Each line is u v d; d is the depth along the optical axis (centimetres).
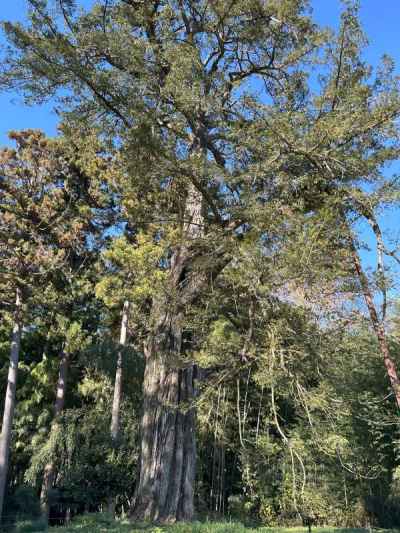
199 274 941
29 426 2236
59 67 842
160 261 1675
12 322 2008
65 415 1798
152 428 956
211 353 796
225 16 1032
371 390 1108
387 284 692
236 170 846
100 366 1955
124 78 833
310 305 711
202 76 847
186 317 910
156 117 888
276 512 1684
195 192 1012
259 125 779
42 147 2072
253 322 779
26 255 1984
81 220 2092
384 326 749
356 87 755
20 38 823
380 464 1273
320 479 1022
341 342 777
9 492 2069
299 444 762
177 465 937
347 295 711
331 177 745
